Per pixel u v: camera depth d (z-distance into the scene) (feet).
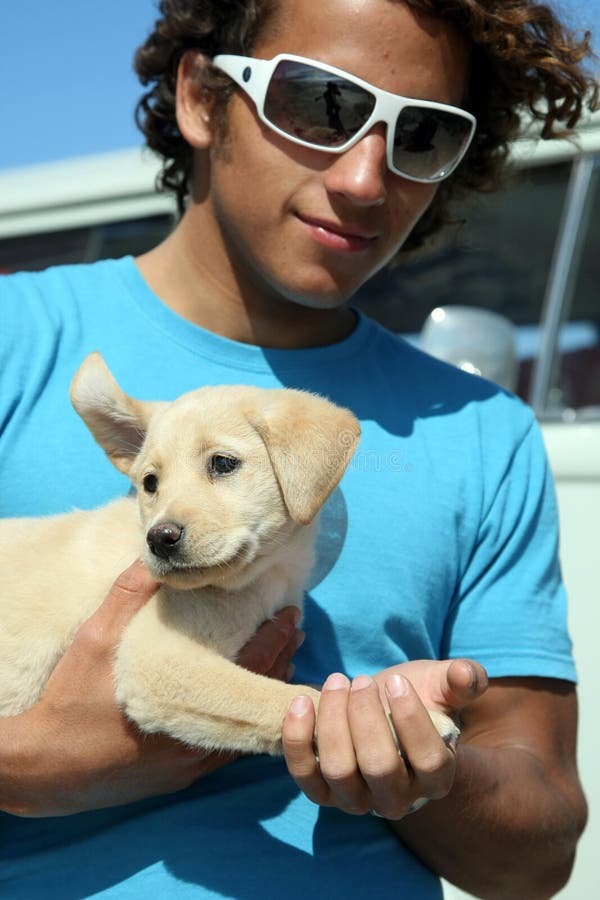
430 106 8.29
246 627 7.70
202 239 8.93
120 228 16.80
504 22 8.63
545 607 8.68
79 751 6.87
